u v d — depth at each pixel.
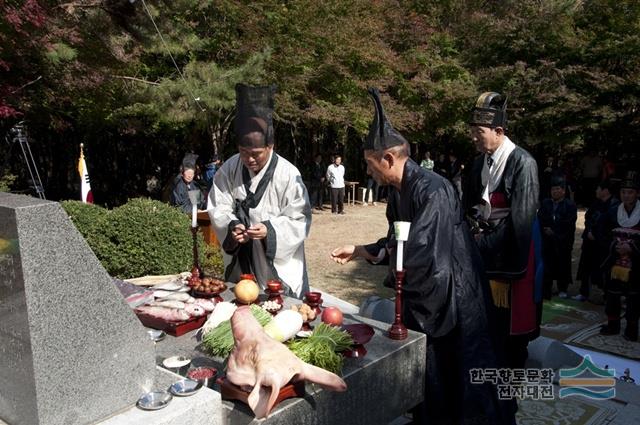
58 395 1.86
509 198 3.85
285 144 17.39
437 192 2.98
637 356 5.30
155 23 9.23
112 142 14.57
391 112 14.54
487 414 2.95
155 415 1.99
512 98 16.89
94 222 5.99
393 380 2.73
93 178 14.41
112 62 9.55
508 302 3.99
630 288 5.68
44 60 8.43
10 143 12.26
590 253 7.14
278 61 12.23
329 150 18.31
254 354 2.21
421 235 2.92
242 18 11.77
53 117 11.30
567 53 17.23
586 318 6.55
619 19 17.42
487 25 18.20
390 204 3.34
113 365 2.01
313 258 9.63
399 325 2.89
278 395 2.14
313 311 2.97
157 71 11.91
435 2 21.03
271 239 3.59
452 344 3.06
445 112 16.83
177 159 15.48
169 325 2.90
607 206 7.09
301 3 12.36
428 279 2.91
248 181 3.79
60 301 1.85
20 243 1.76
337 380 2.23
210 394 2.12
